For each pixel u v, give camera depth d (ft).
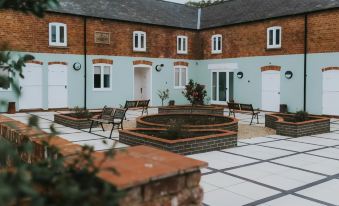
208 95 83.97
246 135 39.78
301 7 65.51
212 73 82.99
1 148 7.03
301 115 42.78
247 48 74.18
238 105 52.19
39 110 64.85
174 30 82.12
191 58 85.61
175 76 83.51
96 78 71.77
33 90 64.08
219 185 20.88
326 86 61.31
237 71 76.48
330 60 60.44
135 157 10.09
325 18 60.70
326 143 34.96
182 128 32.73
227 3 86.79
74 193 6.43
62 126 45.03
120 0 79.56
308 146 33.32
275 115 46.19
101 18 70.69
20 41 61.46
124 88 75.51
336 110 60.13
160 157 10.15
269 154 29.58
